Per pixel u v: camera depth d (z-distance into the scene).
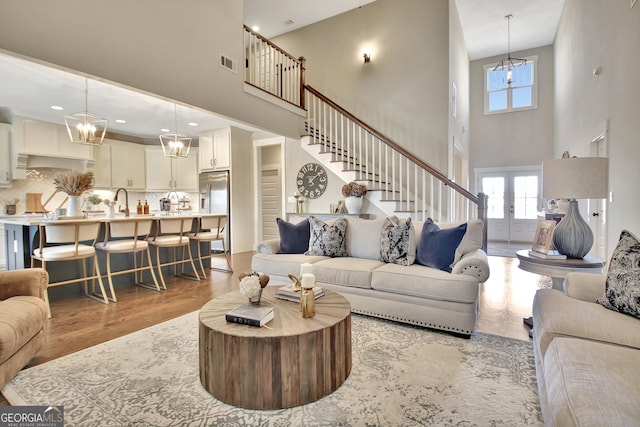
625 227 3.16
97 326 2.82
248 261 5.82
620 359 1.24
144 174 7.18
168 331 2.70
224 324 1.84
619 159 3.35
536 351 1.85
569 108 5.93
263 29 7.25
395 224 3.32
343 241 3.61
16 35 2.45
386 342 2.48
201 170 6.93
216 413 1.68
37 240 3.46
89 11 2.88
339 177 6.03
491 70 8.40
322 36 6.92
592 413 0.95
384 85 6.25
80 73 2.85
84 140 3.72
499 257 6.18
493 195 8.48
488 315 3.07
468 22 6.74
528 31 7.12
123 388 1.89
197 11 3.95
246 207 6.93
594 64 4.33
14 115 5.20
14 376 1.99
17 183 5.43
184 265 4.92
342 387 1.89
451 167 5.77
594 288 1.98
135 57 3.25
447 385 1.91
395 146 5.37
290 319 1.89
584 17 4.82
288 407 1.71
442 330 2.65
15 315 1.94
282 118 5.63
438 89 5.74
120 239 4.15
